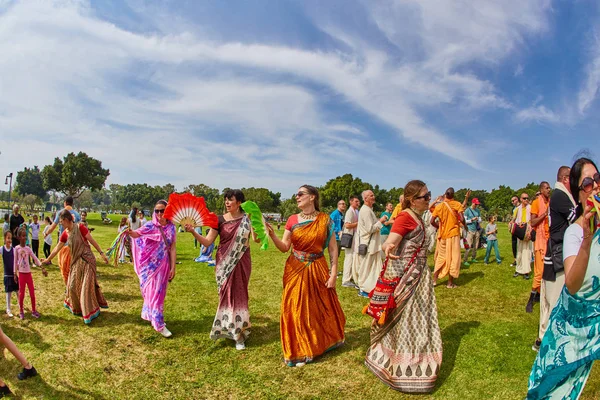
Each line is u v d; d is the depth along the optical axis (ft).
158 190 352.90
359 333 18.71
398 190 202.18
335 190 185.78
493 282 27.53
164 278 19.03
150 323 20.15
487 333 17.99
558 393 9.56
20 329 19.21
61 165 171.73
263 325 20.04
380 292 14.62
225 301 17.34
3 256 20.52
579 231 9.38
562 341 9.44
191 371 15.20
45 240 39.55
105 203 543.80
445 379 14.15
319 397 13.30
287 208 151.33
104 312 21.84
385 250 14.44
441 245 26.48
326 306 16.67
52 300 23.90
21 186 314.14
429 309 14.25
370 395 13.39
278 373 14.96
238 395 13.53
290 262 16.71
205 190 317.83
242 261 17.67
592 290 8.80
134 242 19.49
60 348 17.08
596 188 8.83
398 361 13.89
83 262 20.45
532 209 21.56
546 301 15.51
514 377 14.15
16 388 13.94
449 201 26.35
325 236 16.72
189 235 78.59
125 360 16.08
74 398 13.38
